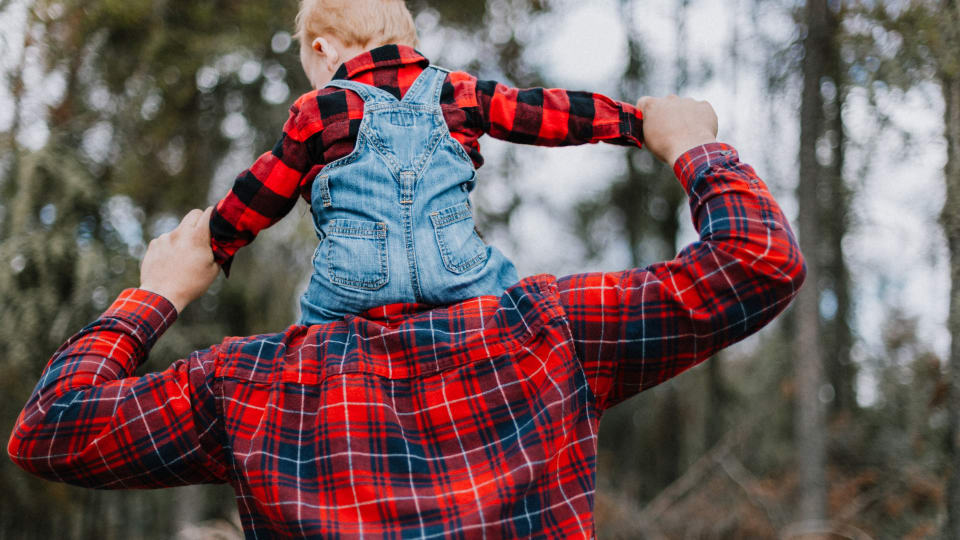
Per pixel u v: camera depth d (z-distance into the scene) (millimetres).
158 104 3977
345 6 1496
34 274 3752
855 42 3125
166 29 3855
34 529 4125
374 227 1231
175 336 4078
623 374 1155
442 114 1325
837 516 3791
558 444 1072
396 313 1206
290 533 1042
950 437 2396
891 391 3893
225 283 4223
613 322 1138
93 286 3762
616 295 1152
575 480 1090
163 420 1147
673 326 1129
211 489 4930
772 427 5047
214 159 4172
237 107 4164
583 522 1068
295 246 4148
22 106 3762
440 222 1252
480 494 1038
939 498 3553
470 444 1083
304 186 1340
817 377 3277
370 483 1040
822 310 3807
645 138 1357
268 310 4234
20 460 1165
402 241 1229
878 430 3936
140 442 1141
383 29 1492
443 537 1015
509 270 1322
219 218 1343
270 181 1320
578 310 1147
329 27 1492
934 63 2771
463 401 1102
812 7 3234
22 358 3686
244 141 4184
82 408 1154
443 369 1120
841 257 3629
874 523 3809
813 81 3225
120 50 3863
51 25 3691
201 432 1148
